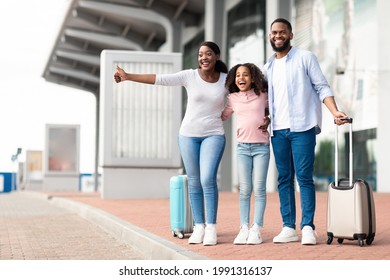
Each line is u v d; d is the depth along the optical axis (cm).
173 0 8419
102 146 3709
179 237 1525
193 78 1363
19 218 2850
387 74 4544
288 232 1387
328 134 5269
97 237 1931
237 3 6900
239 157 1391
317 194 4194
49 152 8050
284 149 1355
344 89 5053
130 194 3728
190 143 1377
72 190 8081
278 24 1335
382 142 4556
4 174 12438
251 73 1348
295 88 1327
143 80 1355
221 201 3312
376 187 4631
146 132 3756
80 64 12406
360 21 4819
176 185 1548
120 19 9488
